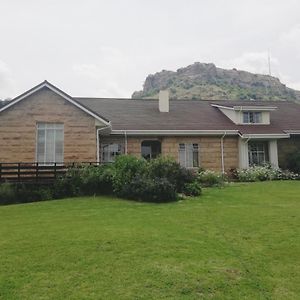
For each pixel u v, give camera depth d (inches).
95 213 485.1
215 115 1166.3
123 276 256.1
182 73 5521.7
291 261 289.9
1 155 783.1
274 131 1068.5
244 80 5300.2
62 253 303.3
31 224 417.7
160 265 276.2
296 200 592.4
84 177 665.6
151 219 438.9
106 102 1203.9
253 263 284.7
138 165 671.8
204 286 241.8
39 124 808.9
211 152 1032.2
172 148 1009.5
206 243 333.4
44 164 792.3
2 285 241.9
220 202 573.3
